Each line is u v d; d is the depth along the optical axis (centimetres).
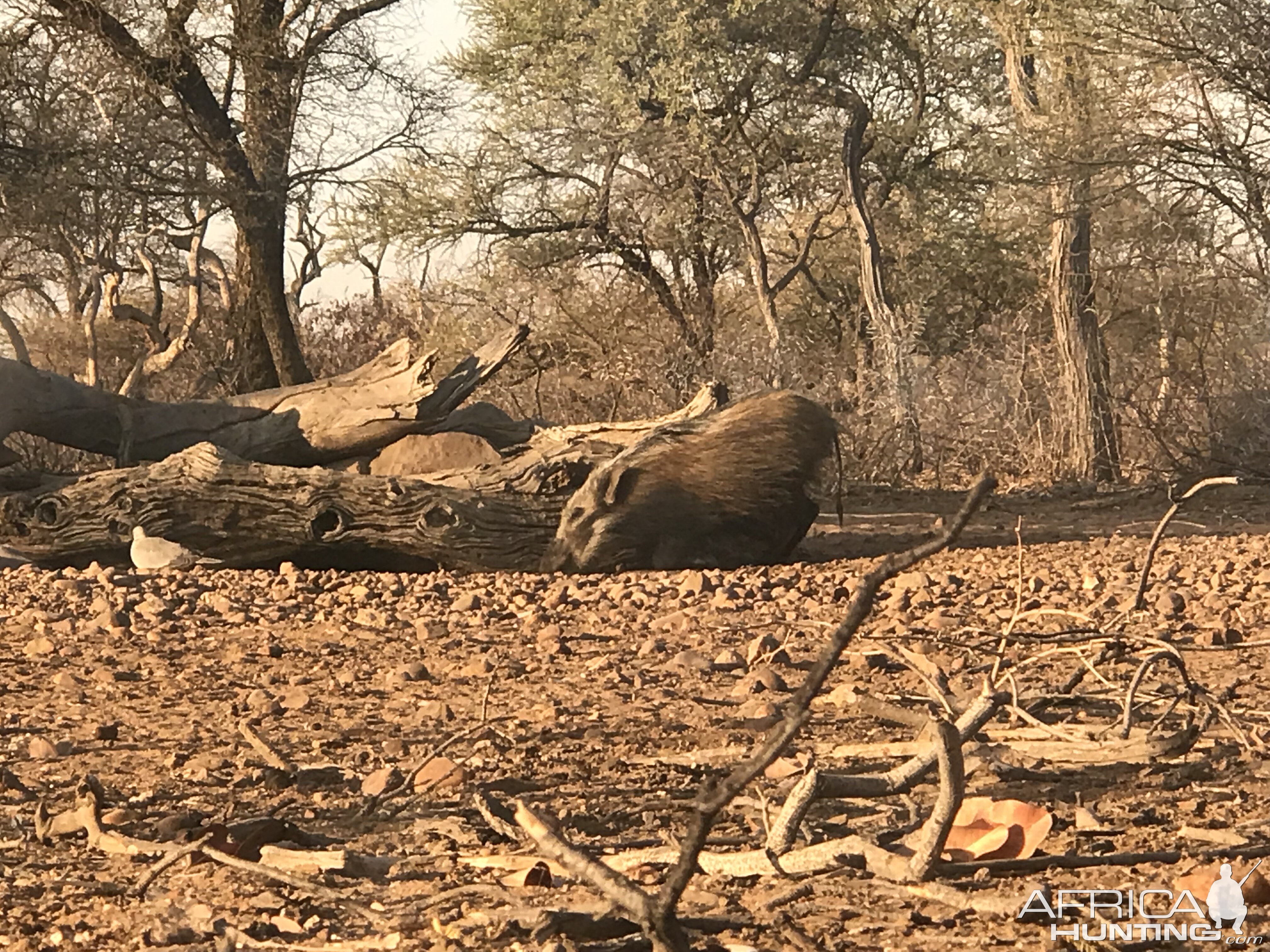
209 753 520
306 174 2617
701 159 2877
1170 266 2238
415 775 418
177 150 2455
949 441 2252
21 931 312
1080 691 586
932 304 3219
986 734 478
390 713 602
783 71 2872
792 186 3050
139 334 3538
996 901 286
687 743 518
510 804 418
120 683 690
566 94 2961
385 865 351
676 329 2756
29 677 709
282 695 640
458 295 3086
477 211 3048
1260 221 2070
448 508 1132
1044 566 1130
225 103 2531
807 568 1133
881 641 444
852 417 2258
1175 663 456
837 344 3381
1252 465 1988
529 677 694
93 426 1382
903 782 323
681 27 2709
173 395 3012
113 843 384
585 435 1363
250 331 2564
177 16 2381
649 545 1142
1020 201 2641
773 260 3400
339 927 304
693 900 308
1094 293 2311
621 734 537
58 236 2425
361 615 898
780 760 443
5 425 1328
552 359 2803
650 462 1152
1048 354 2305
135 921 315
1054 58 2259
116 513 1162
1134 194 2202
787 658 709
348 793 452
